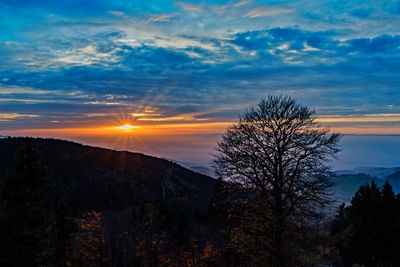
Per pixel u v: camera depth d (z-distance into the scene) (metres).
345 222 35.91
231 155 16.14
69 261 19.50
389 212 26.09
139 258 19.31
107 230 23.42
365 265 26.77
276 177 14.95
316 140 14.85
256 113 16.36
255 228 14.54
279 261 13.89
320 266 21.97
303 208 14.29
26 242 13.19
